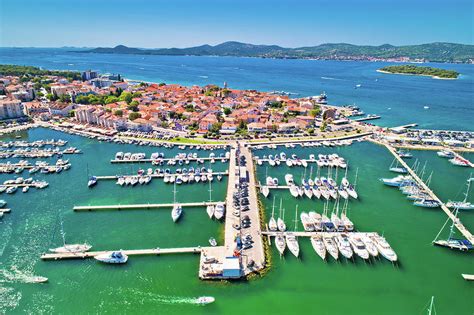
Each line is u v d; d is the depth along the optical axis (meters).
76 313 80.81
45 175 156.12
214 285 88.50
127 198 133.75
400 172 163.62
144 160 173.25
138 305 82.94
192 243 104.75
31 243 105.06
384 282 91.06
